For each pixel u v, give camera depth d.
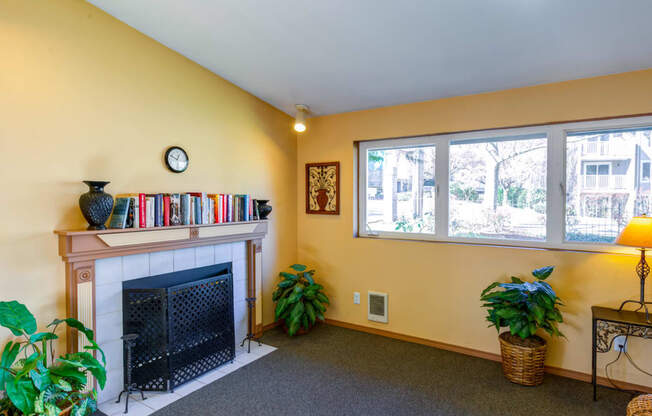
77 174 2.09
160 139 2.53
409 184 3.30
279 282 3.62
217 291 2.71
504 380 2.51
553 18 1.87
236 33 2.31
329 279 3.68
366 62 2.52
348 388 2.41
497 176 2.89
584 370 2.51
